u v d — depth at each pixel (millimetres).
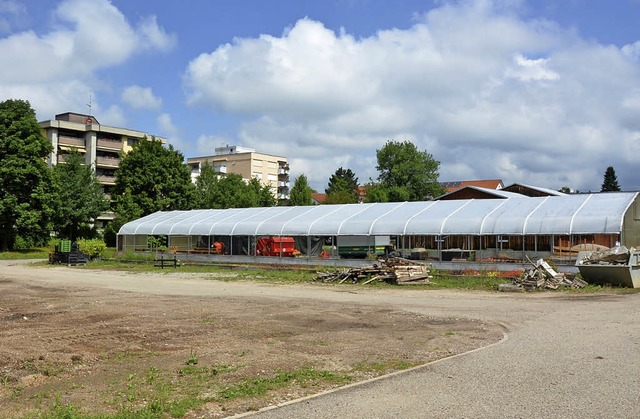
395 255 36094
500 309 18375
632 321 15359
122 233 52344
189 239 47688
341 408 7488
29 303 19844
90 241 50375
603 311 17562
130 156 71312
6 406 7664
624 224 30453
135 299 21266
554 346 11773
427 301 20938
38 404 7770
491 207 36344
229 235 44375
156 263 44125
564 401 7699
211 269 38938
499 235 33312
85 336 13164
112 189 73938
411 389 8461
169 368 10000
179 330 14023
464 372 9523
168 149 72688
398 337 13141
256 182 89562
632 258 25406
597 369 9602
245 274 34562
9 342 12328
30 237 63375
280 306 19047
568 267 30375
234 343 12359
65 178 70250
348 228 38812
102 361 10609
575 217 31281
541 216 32625
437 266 33938
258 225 43188
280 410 7430
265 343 12367
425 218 36719
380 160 101688
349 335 13414
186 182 73375
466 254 34125
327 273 30406
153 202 70875
